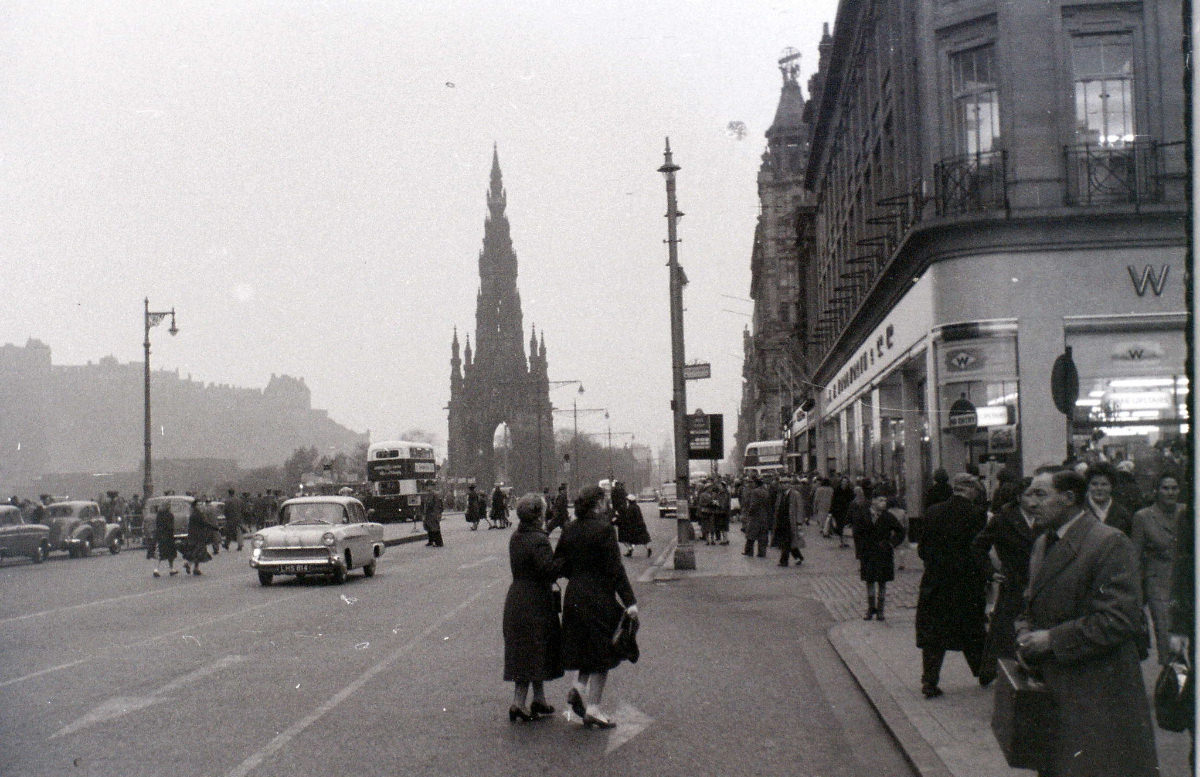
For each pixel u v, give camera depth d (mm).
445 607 18641
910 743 8234
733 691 10844
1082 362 22812
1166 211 22500
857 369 40688
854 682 11234
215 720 9562
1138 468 12672
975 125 24953
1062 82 23344
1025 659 5586
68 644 14406
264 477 167375
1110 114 23328
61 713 9875
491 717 9711
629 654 9375
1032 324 22953
